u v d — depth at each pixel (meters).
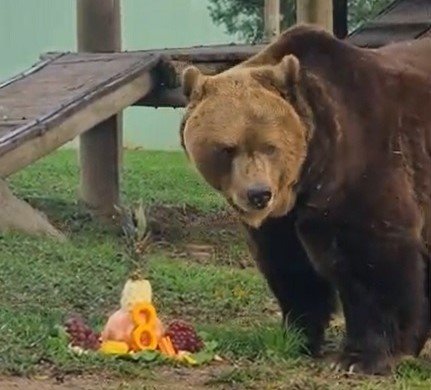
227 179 10.40
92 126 19.75
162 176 31.31
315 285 11.80
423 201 11.25
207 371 11.02
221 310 14.58
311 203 10.77
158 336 11.40
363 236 10.89
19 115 19.17
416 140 11.24
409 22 20.66
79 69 21.08
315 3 21.62
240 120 10.26
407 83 11.36
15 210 19.09
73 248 18.19
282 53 11.23
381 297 11.03
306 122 10.57
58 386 10.23
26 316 12.96
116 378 10.59
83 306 14.19
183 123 10.78
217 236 21.41
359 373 11.05
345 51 11.22
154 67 20.95
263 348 11.78
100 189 22.61
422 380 10.98
